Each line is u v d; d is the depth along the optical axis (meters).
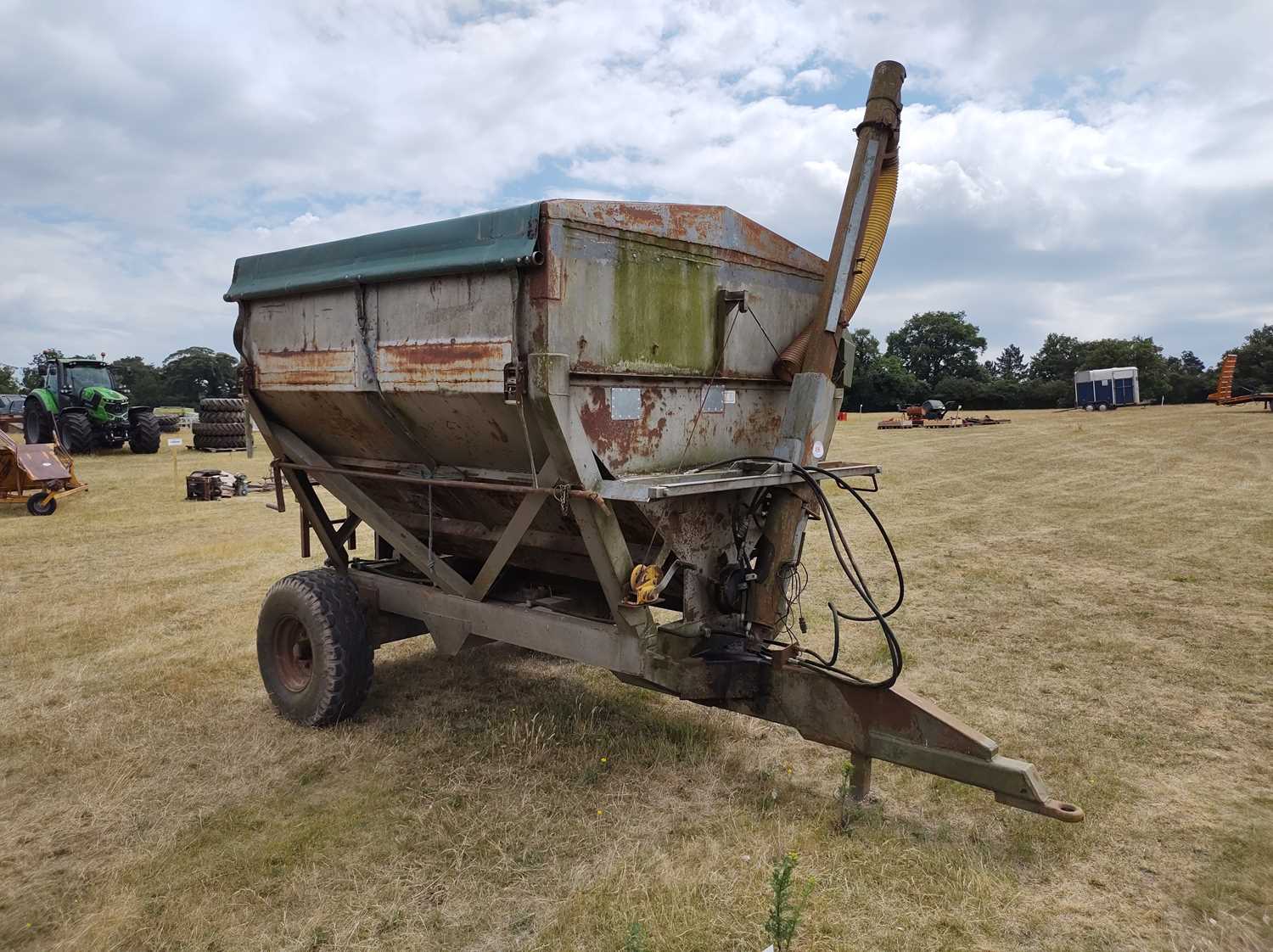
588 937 2.91
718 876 3.24
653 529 4.04
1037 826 3.67
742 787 4.05
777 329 4.83
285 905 3.14
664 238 3.95
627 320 3.79
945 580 8.38
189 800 3.96
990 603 7.45
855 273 4.38
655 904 3.07
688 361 4.16
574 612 4.89
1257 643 6.19
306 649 5.04
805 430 4.25
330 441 5.16
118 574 8.84
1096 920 3.03
